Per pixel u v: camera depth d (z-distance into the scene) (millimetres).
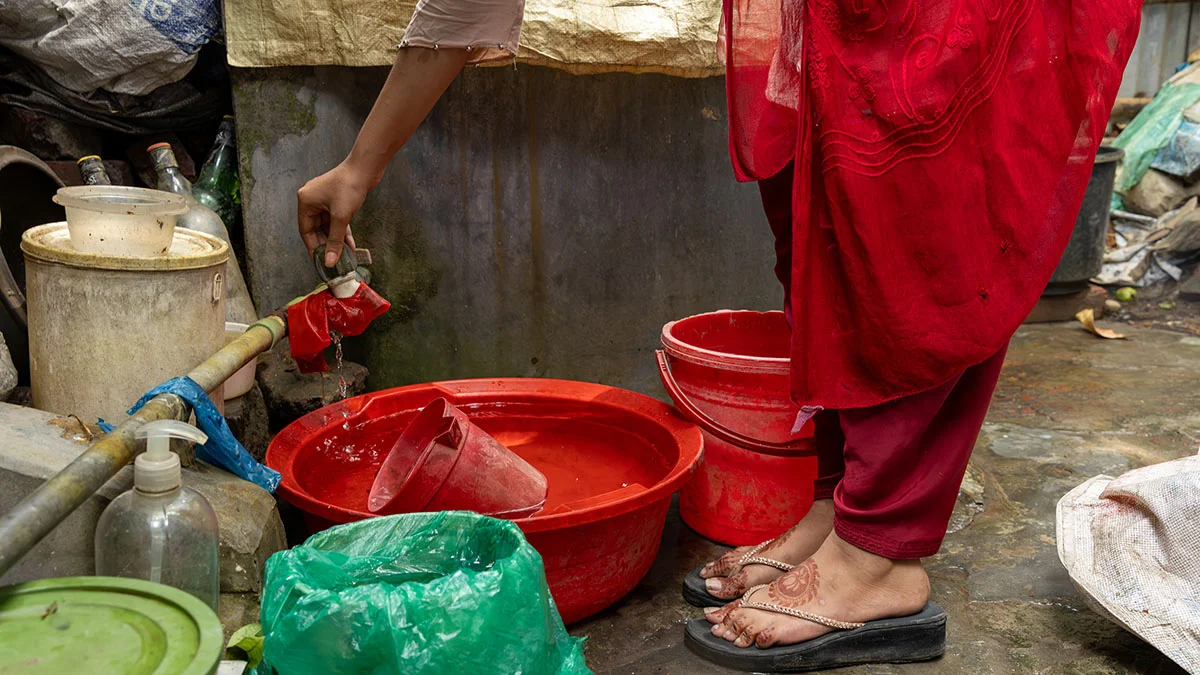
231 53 2311
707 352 2066
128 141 2621
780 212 1809
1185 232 4609
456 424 1749
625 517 1725
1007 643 1782
